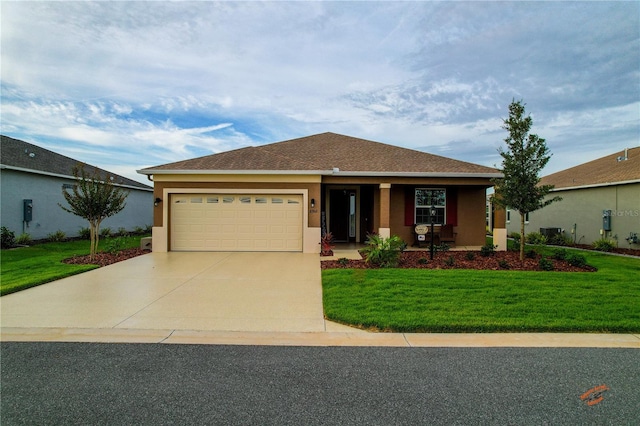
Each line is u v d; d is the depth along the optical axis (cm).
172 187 1245
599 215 1551
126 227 2173
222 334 484
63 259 1053
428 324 500
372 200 1441
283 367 383
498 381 352
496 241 1271
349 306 583
